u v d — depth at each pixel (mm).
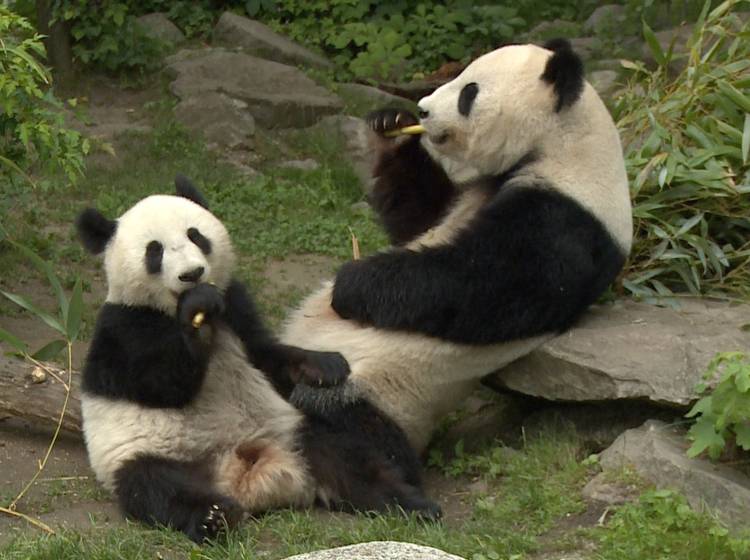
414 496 9164
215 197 16906
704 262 10953
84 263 14461
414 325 9836
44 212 15719
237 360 9617
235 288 9898
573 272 9789
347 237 15883
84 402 9383
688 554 7984
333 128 19562
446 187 11250
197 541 8438
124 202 16203
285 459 9203
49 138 12250
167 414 9172
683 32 20734
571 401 9961
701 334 9883
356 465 9328
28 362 10727
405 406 10008
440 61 22125
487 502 9430
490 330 9828
